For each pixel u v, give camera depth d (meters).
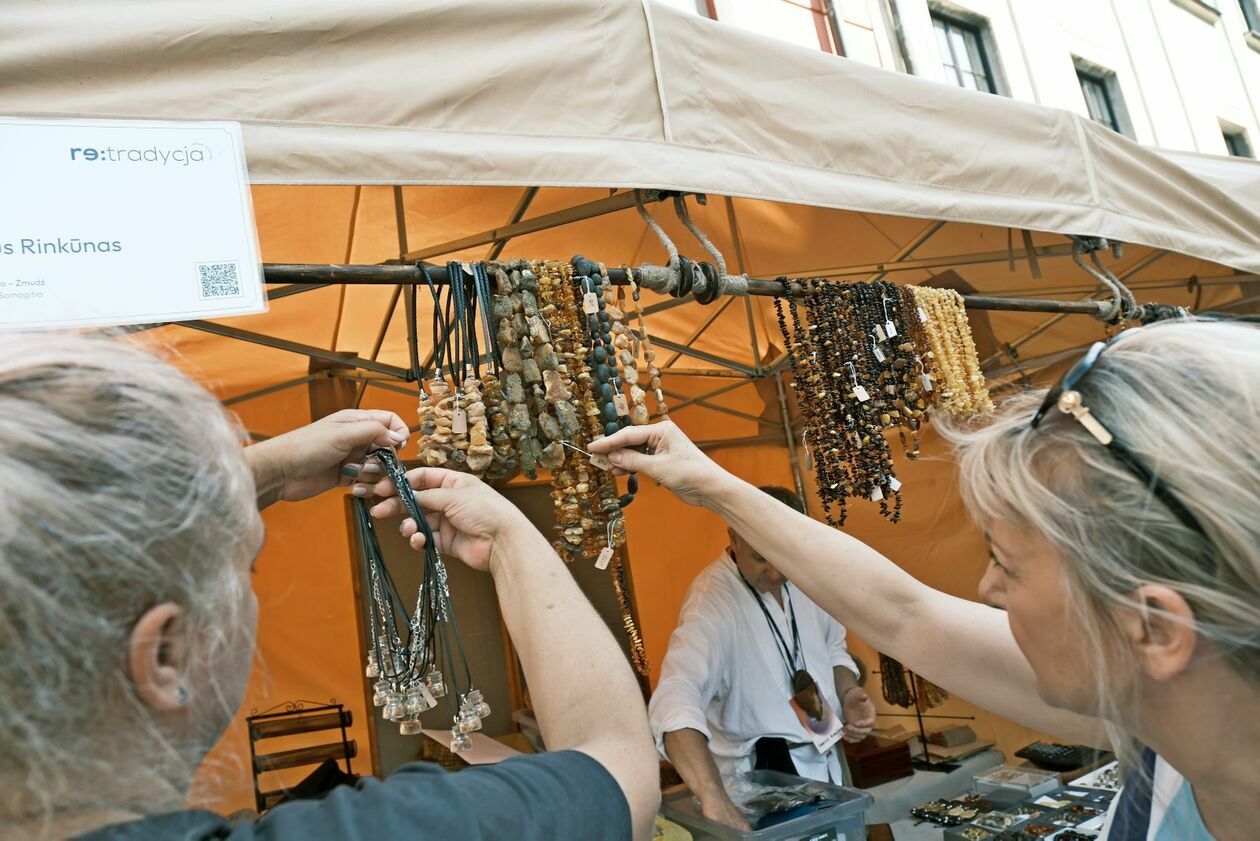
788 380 4.32
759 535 1.30
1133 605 0.64
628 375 1.60
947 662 1.18
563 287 1.59
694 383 4.15
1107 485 0.64
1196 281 4.14
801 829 1.83
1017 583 0.75
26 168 1.09
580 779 0.66
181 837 0.48
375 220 2.59
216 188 1.23
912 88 2.22
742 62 1.89
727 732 2.67
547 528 3.94
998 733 3.96
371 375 3.35
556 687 0.81
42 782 0.45
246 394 3.19
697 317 3.58
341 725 3.39
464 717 1.04
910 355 2.23
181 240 1.19
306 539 3.51
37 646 0.44
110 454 0.48
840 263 3.44
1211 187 2.95
